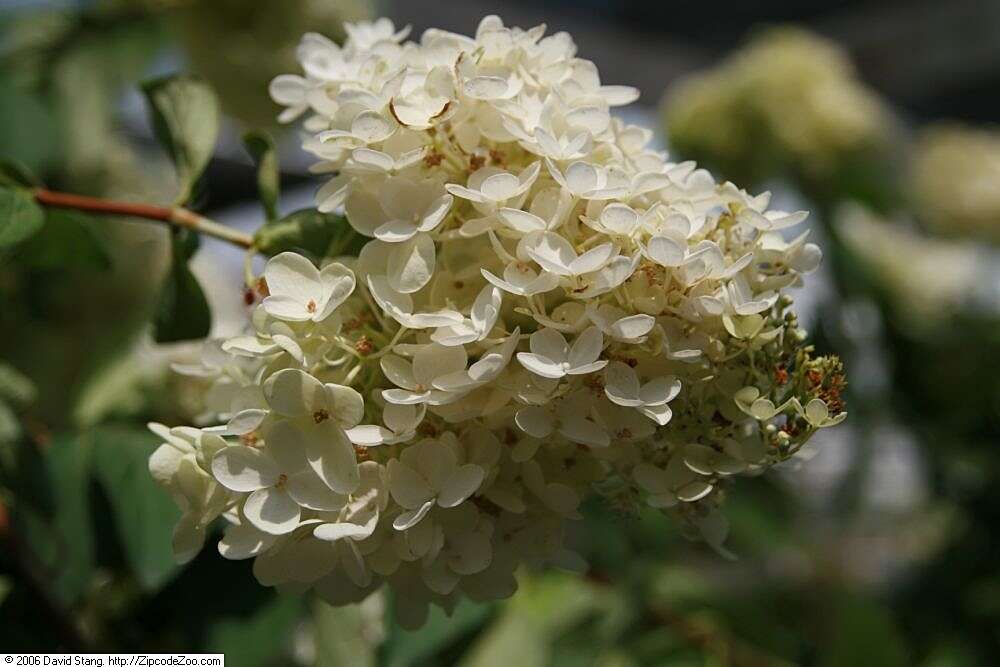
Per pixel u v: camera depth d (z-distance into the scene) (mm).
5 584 757
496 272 623
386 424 609
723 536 639
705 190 642
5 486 760
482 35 643
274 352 618
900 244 1778
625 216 604
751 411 612
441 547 614
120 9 1114
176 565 762
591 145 626
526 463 623
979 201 1889
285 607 791
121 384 912
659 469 626
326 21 1196
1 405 771
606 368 605
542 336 602
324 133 624
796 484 1447
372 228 627
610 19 2369
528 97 639
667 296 613
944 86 2633
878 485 1701
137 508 773
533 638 912
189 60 1211
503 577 634
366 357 619
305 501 601
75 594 773
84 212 743
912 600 1484
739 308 609
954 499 1505
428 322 605
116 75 1097
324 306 614
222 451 604
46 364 962
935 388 1489
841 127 1602
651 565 1104
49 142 935
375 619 838
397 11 1841
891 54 2582
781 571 1612
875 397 1486
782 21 2557
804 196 1676
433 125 626
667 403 620
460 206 633
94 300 968
